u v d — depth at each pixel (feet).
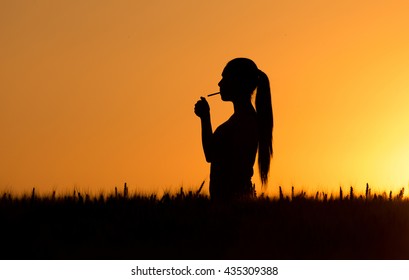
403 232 56.80
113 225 58.44
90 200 67.00
